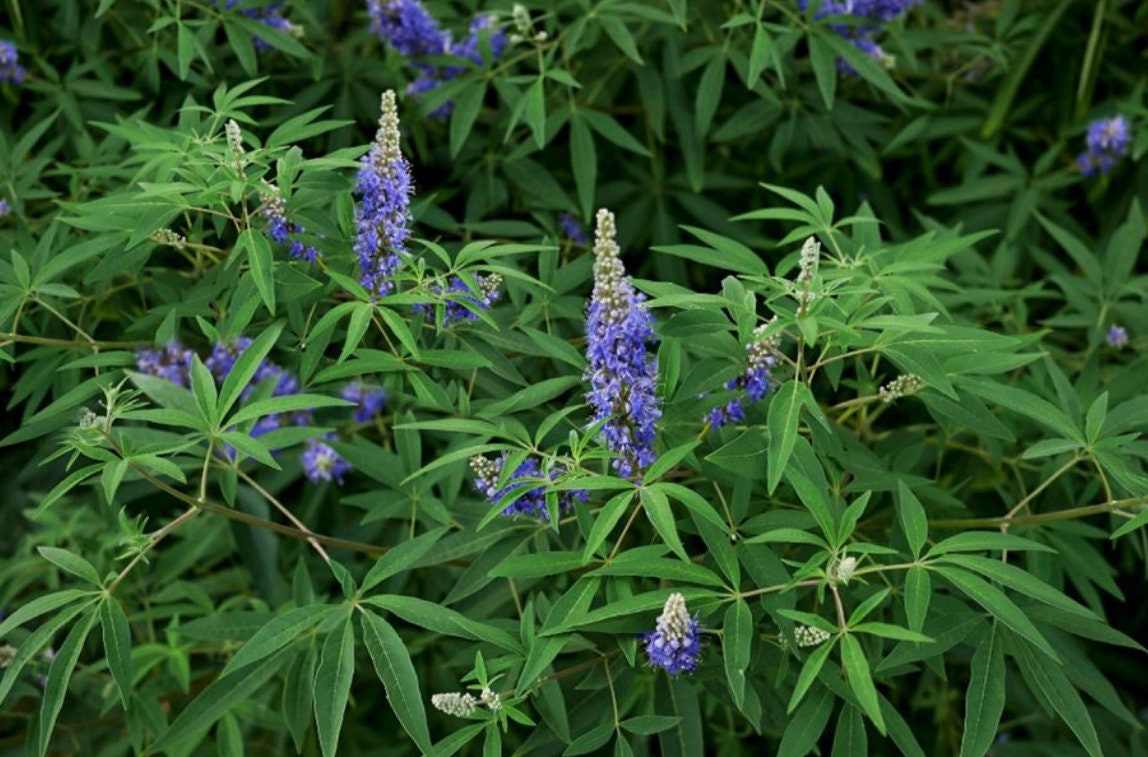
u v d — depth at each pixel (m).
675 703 3.04
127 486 4.77
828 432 2.95
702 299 2.79
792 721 2.81
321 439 3.96
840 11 4.58
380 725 6.07
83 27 4.80
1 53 4.56
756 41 4.28
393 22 4.62
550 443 3.55
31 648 2.84
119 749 4.60
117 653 2.88
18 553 5.06
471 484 4.38
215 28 4.49
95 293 3.87
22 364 4.70
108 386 3.23
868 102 5.65
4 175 4.12
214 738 4.93
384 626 2.83
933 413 3.59
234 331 3.04
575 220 5.08
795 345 3.77
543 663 2.71
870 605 2.64
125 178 4.19
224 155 3.15
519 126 5.06
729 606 2.79
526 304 4.12
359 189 3.13
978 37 5.41
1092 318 4.70
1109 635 3.05
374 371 3.16
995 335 3.04
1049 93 5.85
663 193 5.23
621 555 2.88
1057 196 5.90
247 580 5.26
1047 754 5.14
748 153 5.55
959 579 2.68
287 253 3.28
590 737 2.92
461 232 4.97
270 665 3.43
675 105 4.95
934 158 6.05
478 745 5.53
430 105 4.58
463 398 3.33
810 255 2.79
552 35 5.05
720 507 3.27
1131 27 5.75
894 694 5.48
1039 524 3.86
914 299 3.78
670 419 3.11
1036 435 4.52
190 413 3.02
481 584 3.27
